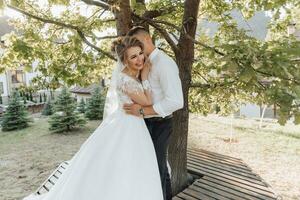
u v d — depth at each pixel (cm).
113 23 565
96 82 608
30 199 354
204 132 1278
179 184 463
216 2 562
